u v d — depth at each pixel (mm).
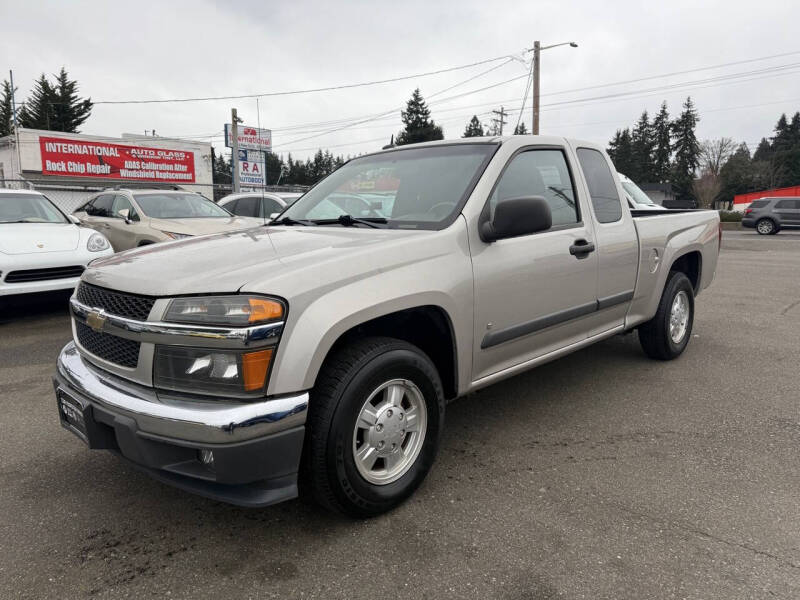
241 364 2229
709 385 4504
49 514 2777
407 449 2814
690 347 5625
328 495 2504
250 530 2627
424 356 2773
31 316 7395
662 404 4109
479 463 3236
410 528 2615
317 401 2438
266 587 2242
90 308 2658
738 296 8617
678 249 4762
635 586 2207
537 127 26766
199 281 2359
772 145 94250
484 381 3213
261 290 2266
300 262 2492
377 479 2664
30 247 6516
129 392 2410
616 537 2520
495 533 2566
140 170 28016
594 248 3807
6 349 5789
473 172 3266
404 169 3588
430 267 2793
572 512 2727
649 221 4508
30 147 24516
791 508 2738
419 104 62719
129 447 2357
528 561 2367
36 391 4523
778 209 24750
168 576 2312
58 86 57250
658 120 83438
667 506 2770
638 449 3396
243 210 12820
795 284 9805
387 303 2561
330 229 3227
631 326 4445
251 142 25234
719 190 65125
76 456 3393
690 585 2207
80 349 2834
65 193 25266
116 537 2588
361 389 2488
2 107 55594
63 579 2303
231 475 2215
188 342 2270
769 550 2416
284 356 2270
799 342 5816
